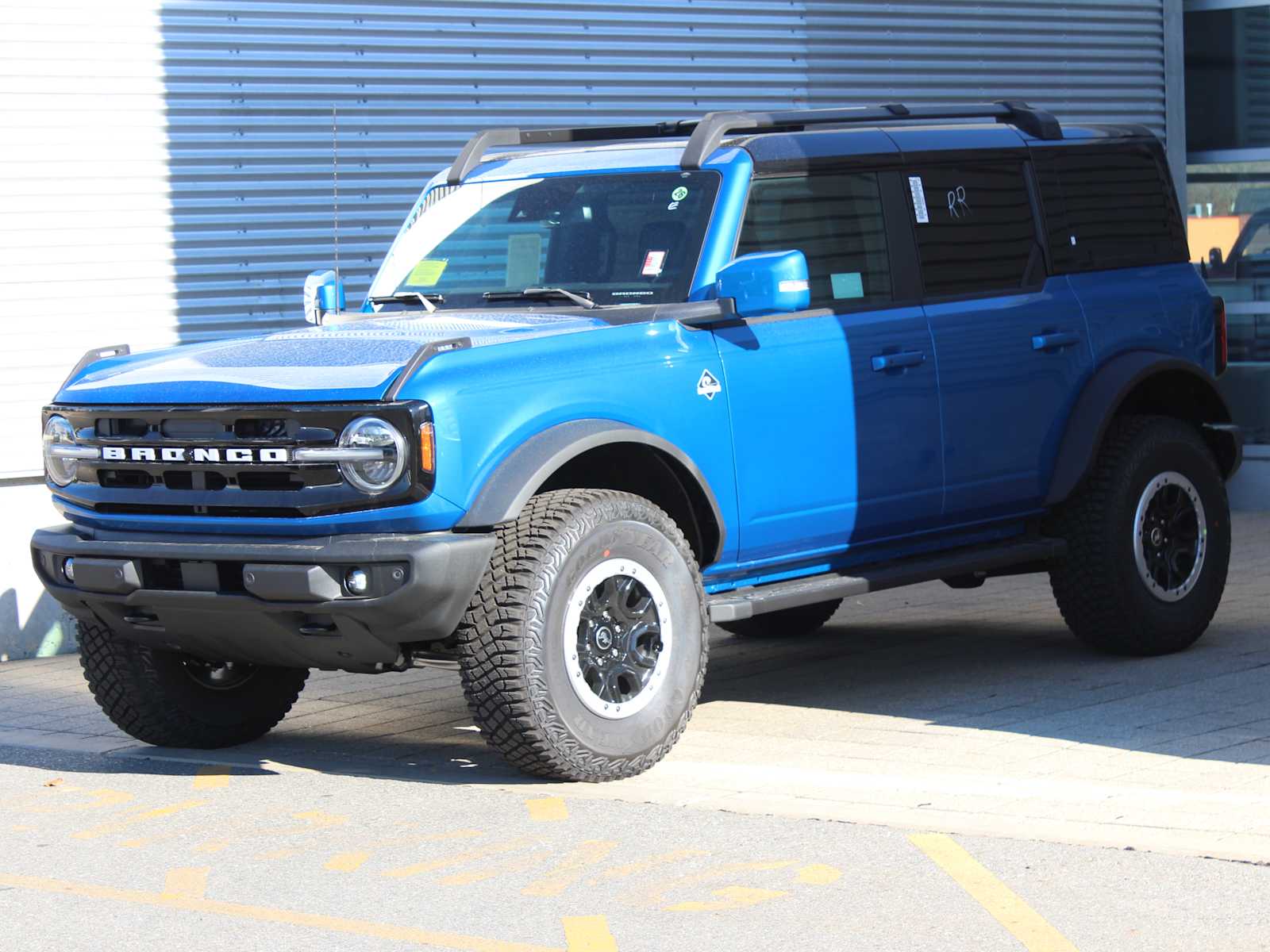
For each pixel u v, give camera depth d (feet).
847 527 23.22
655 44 38.06
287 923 15.49
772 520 22.27
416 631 19.16
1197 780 19.15
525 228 23.38
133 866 17.56
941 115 25.52
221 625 20.22
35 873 17.48
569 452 19.67
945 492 24.22
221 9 33.09
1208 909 14.84
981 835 17.29
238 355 21.07
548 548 19.51
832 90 40.65
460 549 18.95
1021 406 25.04
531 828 18.21
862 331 23.24
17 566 31.48
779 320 22.50
